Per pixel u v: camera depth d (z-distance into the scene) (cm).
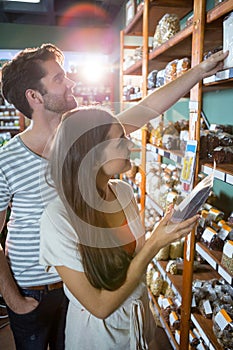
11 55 552
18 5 470
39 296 128
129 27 284
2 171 120
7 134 468
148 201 184
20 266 126
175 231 90
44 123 124
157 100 133
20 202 123
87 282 85
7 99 133
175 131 180
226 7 109
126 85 326
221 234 137
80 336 102
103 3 454
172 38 166
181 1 213
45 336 135
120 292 87
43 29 553
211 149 135
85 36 568
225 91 192
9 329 241
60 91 125
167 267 191
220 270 124
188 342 161
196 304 160
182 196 127
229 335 129
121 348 101
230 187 185
